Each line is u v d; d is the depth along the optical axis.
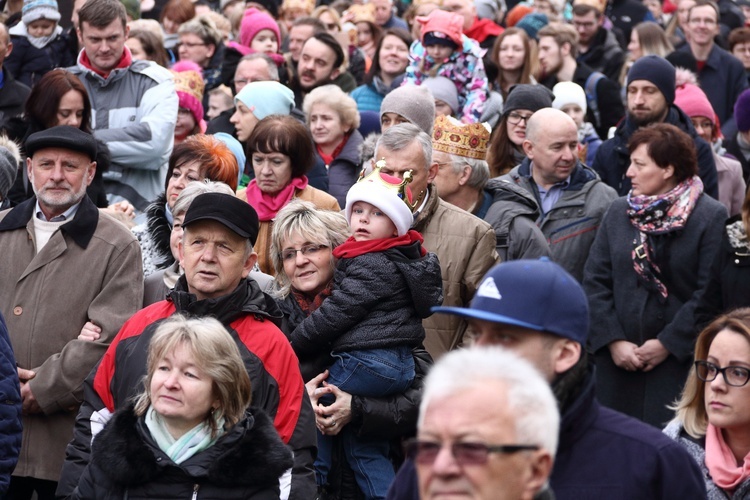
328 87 25.08
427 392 8.83
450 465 8.54
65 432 17.19
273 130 19.55
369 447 16.45
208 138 19.67
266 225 19.62
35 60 28.42
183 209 16.94
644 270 20.72
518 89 25.23
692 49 36.62
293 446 14.19
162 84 24.39
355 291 15.94
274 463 12.80
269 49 32.94
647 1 49.06
